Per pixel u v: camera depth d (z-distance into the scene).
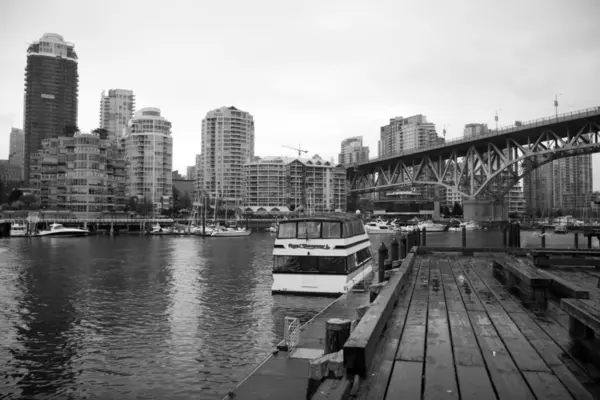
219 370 18.16
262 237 123.56
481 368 7.09
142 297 33.25
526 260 21.17
